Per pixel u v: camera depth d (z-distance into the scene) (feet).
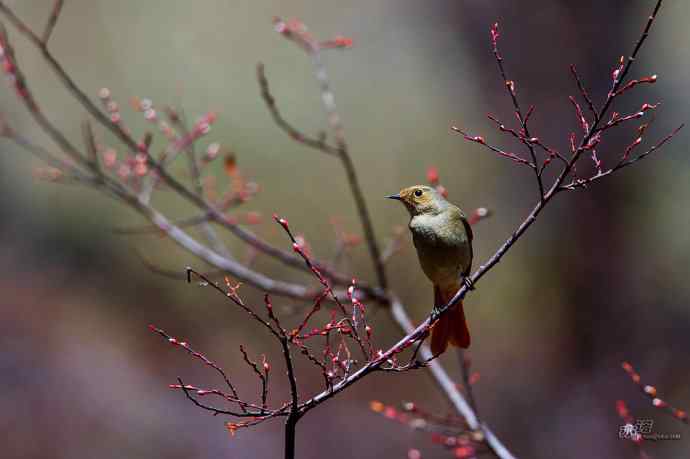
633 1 47.70
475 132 50.65
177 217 45.14
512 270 48.44
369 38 55.06
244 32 54.44
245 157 48.19
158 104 50.06
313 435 47.14
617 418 44.11
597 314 46.55
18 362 50.37
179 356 50.16
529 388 46.57
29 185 51.62
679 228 46.09
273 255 27.40
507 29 49.60
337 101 52.54
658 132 46.60
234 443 47.62
